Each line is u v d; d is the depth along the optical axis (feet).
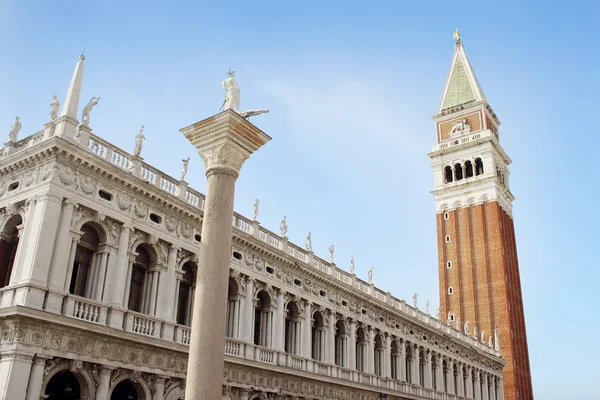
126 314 124.26
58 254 114.21
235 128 74.54
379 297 229.66
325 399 181.37
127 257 129.18
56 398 113.91
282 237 179.32
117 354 118.93
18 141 132.05
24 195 119.96
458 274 377.91
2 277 119.34
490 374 321.32
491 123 418.10
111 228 127.34
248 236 160.86
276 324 169.58
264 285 168.35
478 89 417.69
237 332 154.81
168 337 132.57
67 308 112.27
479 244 376.48
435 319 273.33
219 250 69.67
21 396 100.32
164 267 138.41
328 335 192.03
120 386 126.00
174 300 139.03
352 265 216.95
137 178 132.36
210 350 64.80
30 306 105.81
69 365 109.70
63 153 118.52
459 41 450.30
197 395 62.85
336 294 200.44
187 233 146.30
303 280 185.68
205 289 67.51
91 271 124.06
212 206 72.02
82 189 122.11
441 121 422.00
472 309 365.20
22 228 116.57
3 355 102.17
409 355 242.78
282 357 166.91
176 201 141.59
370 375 208.13
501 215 387.96
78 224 120.57
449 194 400.67
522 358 364.79
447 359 273.33
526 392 357.41
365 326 213.46
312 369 178.40
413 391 233.96
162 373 127.95
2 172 127.65
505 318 352.69
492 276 365.40
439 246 393.09
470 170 400.88
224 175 73.82
